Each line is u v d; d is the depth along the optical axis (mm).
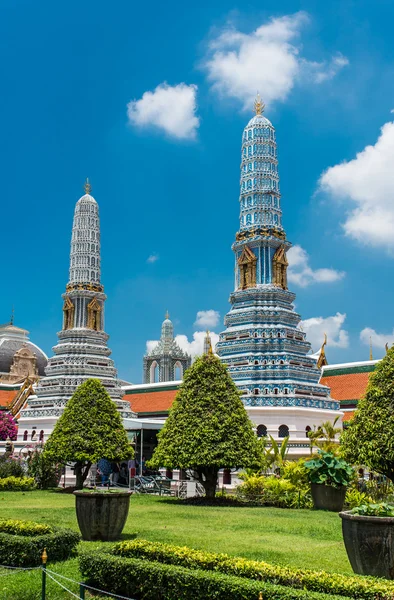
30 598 16047
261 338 57750
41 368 103625
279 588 13477
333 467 34344
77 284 73000
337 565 18734
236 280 62750
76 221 75562
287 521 28766
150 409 76375
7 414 78000
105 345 72938
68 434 47562
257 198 62906
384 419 34906
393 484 37750
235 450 38406
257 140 64625
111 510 21719
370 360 71000
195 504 37250
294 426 53406
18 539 18641
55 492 46844
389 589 13352
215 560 15727
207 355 42156
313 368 59312
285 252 62750
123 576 15852
